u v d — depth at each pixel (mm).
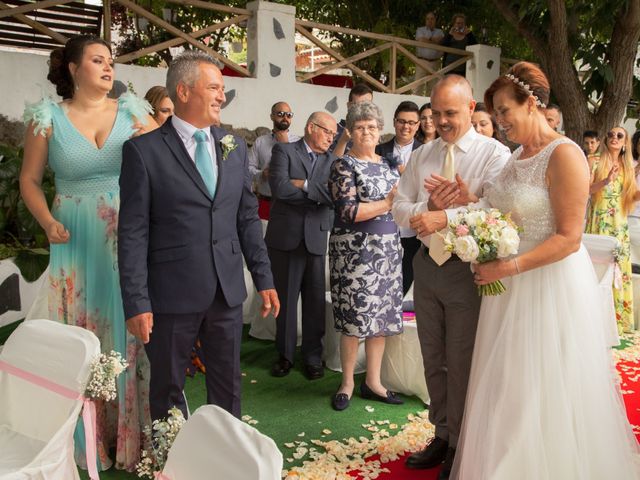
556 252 2486
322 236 4355
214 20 9398
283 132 5492
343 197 3711
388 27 9727
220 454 1587
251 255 2975
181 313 2719
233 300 2820
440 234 2738
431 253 2889
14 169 5520
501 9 7895
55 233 2984
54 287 3139
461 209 2656
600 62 7555
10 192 5566
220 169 2771
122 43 8289
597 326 2635
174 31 6973
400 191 3178
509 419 2576
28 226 5453
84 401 2189
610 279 4516
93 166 3049
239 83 7246
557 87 7730
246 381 4320
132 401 3107
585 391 2576
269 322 5121
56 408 2221
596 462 2584
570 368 2555
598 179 5617
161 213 2703
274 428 3613
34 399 2277
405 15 10195
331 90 7910
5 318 5242
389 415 3807
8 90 5852
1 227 5590
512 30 9734
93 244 3090
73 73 3041
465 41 9266
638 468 2725
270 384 4273
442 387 3145
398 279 3908
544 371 2557
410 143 4637
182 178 2688
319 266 4367
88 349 2174
